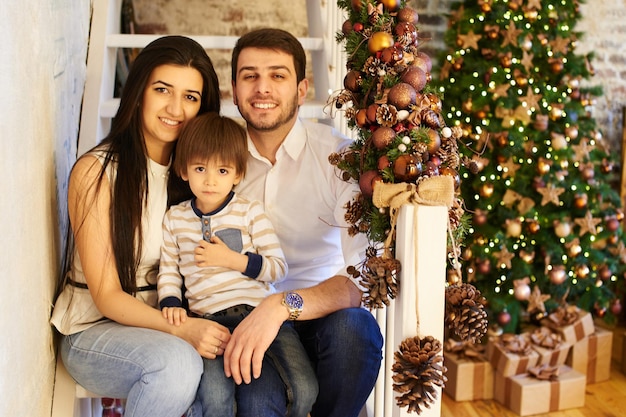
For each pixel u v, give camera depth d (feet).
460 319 4.78
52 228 5.71
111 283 5.57
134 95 5.88
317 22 9.05
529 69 11.28
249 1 13.01
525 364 10.64
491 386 10.86
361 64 5.54
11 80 4.39
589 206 11.64
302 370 5.53
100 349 5.35
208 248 5.73
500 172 11.10
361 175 5.28
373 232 5.18
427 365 4.58
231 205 5.97
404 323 4.86
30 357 4.95
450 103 11.37
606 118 14.07
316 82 9.08
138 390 5.12
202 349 5.35
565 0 11.49
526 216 11.09
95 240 5.56
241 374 5.26
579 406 10.59
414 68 5.16
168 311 5.51
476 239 11.05
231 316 5.69
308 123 6.65
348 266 5.63
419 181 4.89
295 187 6.48
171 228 5.94
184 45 6.02
